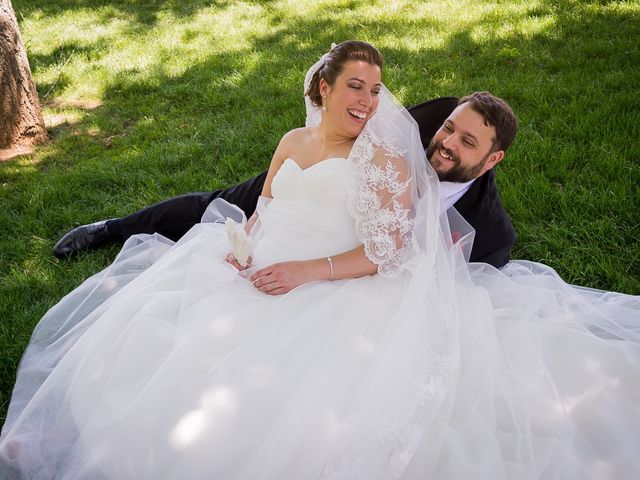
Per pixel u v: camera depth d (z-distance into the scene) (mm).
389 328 2422
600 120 5004
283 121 5289
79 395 2373
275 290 2609
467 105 2803
